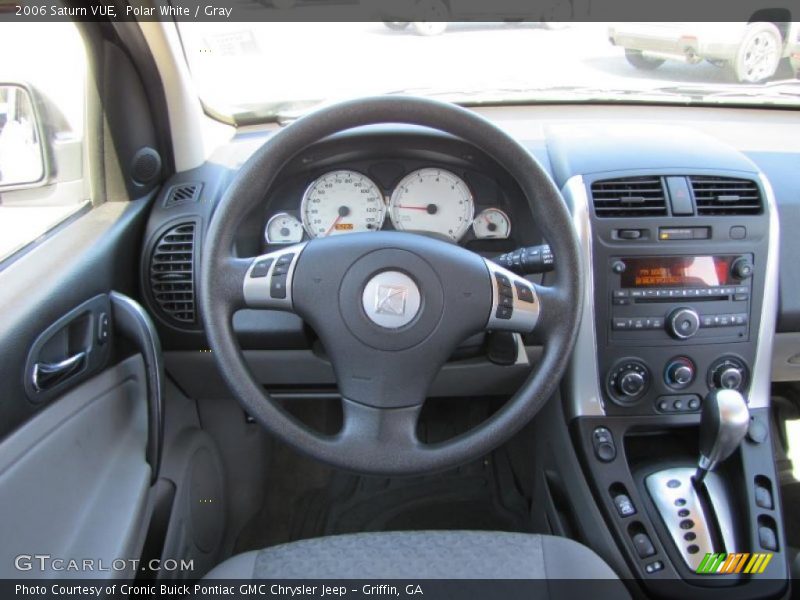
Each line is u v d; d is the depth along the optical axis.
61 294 1.04
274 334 1.33
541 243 1.30
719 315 1.31
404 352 1.02
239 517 1.68
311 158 1.23
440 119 1.00
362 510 1.72
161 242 1.34
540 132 1.60
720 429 1.13
